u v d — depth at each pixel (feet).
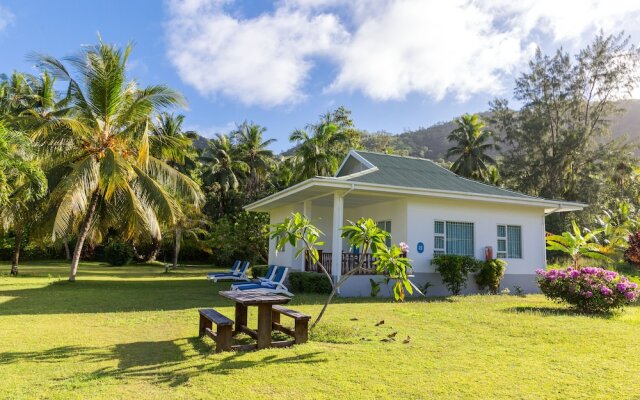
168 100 54.39
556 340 21.58
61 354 18.63
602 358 18.16
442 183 52.47
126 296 41.29
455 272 45.62
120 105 55.36
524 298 42.78
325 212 64.64
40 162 51.65
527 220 54.49
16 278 62.54
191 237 109.60
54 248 119.44
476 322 26.76
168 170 57.06
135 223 53.52
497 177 146.92
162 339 21.95
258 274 63.62
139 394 13.58
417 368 16.56
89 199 56.54
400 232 49.14
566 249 56.59
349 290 44.24
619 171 128.88
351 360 17.66
